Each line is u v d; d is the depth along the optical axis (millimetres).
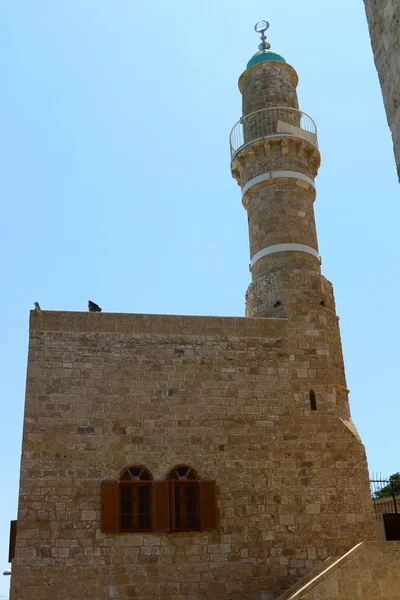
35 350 22438
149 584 20391
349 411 24922
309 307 25156
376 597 18406
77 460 21391
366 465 22969
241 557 21109
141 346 23156
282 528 21656
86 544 20500
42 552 20203
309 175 28344
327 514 22047
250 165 28328
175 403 22672
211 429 22562
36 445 21328
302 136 28422
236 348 23844
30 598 19672
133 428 22094
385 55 8227
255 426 22891
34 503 20688
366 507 22359
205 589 20609
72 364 22469
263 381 23578
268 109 28578
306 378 23938
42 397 21891
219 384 23203
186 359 23297
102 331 23078
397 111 7949
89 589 20047
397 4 7914
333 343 25438
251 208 28078
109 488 21125
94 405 22141
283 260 26250
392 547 19078
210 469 22047
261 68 30172
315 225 28094
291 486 22250
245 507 21750
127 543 20719
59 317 22953
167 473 21781
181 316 23828
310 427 23203
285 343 24328
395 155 7965
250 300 26688
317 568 20938
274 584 20953
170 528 21031
